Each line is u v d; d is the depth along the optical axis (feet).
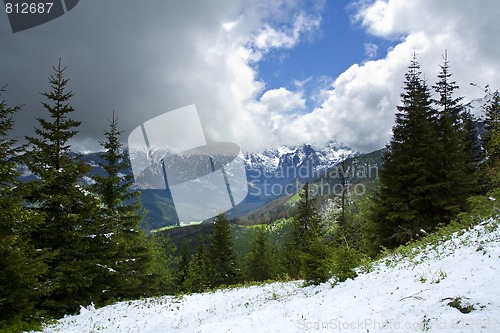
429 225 72.69
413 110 76.64
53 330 44.16
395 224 76.79
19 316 41.88
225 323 35.12
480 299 23.90
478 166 84.07
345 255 48.32
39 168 54.95
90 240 62.54
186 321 45.65
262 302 50.26
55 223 56.13
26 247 44.62
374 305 30.12
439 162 75.10
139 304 60.59
